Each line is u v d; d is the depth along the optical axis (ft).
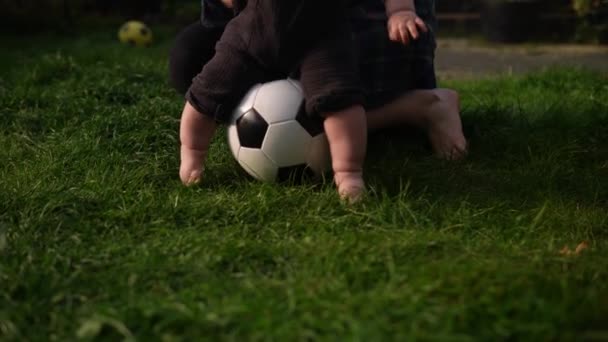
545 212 9.72
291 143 10.08
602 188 10.81
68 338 6.71
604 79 17.75
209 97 10.24
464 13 31.53
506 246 8.58
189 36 12.11
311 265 7.93
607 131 13.33
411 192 10.24
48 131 13.38
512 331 6.40
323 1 9.86
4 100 14.82
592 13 26.96
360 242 8.43
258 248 8.39
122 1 34.96
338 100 9.67
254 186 10.33
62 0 33.58
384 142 12.42
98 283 7.68
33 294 7.48
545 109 14.49
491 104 14.82
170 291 7.46
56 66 17.47
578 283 7.45
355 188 9.87
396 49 11.74
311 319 6.62
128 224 9.32
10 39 27.76
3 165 11.71
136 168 11.34
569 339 6.19
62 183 10.69
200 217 9.48
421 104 11.96
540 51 26.03
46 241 8.74
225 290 7.43
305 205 9.69
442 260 8.00
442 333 6.35
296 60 10.13
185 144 10.64
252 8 10.12
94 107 14.16
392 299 6.93
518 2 27.58
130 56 21.30
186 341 6.52
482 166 11.65
